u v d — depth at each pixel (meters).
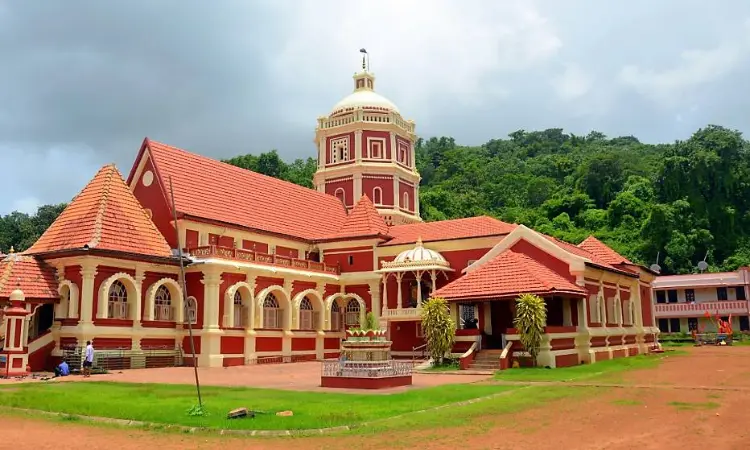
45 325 33.16
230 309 36.81
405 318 40.56
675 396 18.06
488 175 111.31
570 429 13.31
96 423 14.60
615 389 19.98
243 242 41.84
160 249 36.34
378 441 12.23
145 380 26.06
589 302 33.88
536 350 28.45
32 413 16.16
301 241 46.31
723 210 77.62
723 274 62.75
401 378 22.58
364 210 48.44
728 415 14.59
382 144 56.44
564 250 32.88
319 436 12.84
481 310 32.56
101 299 32.50
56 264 33.28
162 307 36.19
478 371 27.88
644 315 45.22
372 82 59.88
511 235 34.41
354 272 45.84
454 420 14.34
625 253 75.81
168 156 41.09
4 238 72.94
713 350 42.25
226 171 45.06
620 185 92.19
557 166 109.00
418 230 46.84
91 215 34.53
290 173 87.00
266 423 13.79
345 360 22.72
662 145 124.19
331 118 57.91
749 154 81.69
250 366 36.03
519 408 16.20
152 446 12.05
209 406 16.56
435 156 125.06
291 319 41.16
